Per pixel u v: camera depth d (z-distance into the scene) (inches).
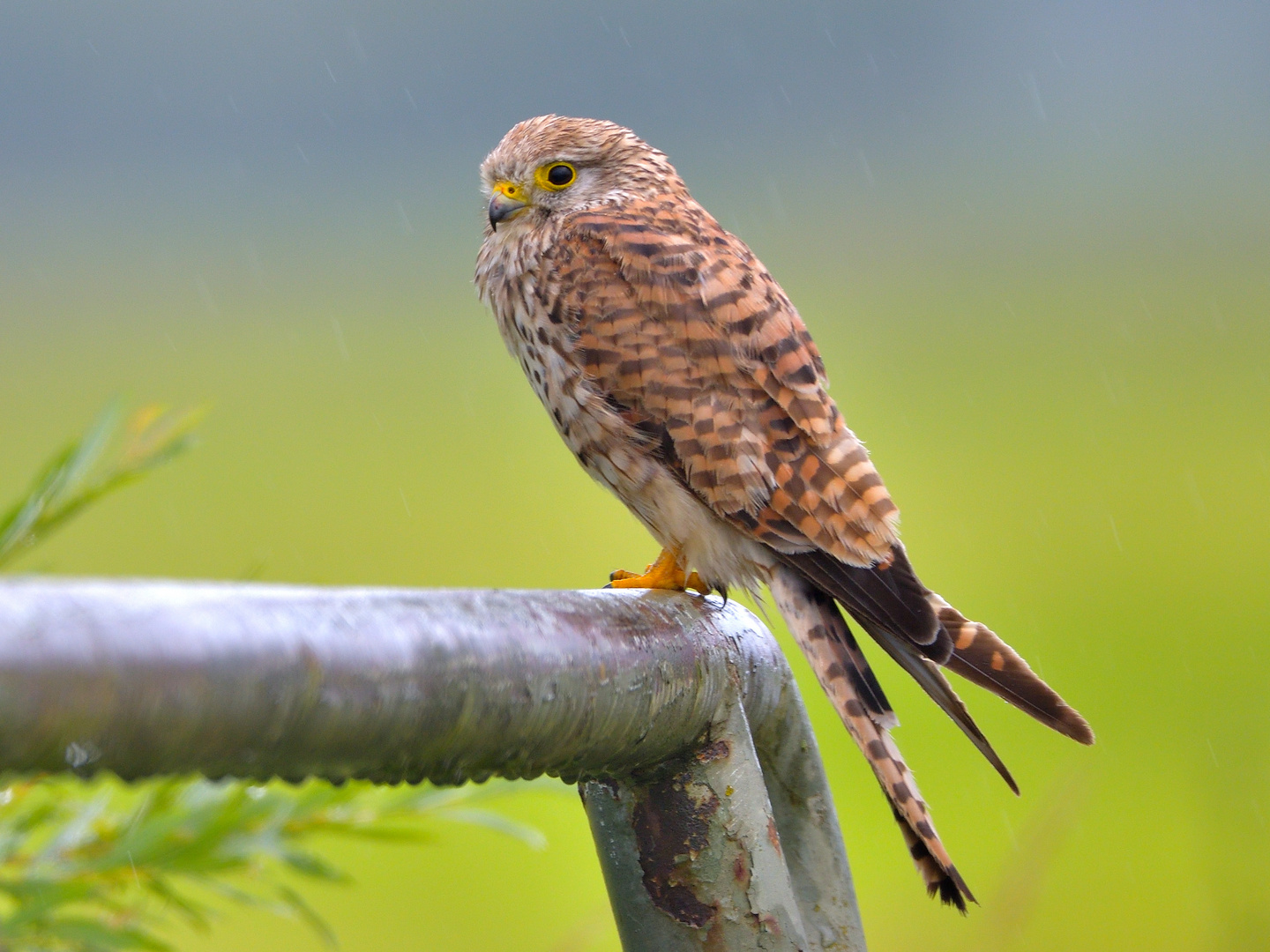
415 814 299.1
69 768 176.9
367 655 209.9
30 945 296.5
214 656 187.3
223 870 297.9
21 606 171.8
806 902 297.9
